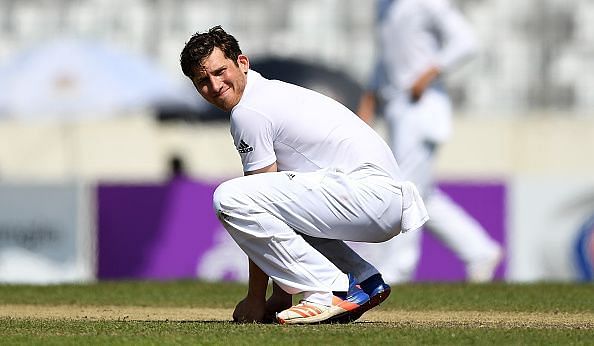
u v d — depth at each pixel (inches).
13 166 2596.0
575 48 2623.0
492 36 2625.5
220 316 932.6
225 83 799.1
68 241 1740.9
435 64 1435.8
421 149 1449.3
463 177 2532.0
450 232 1549.0
